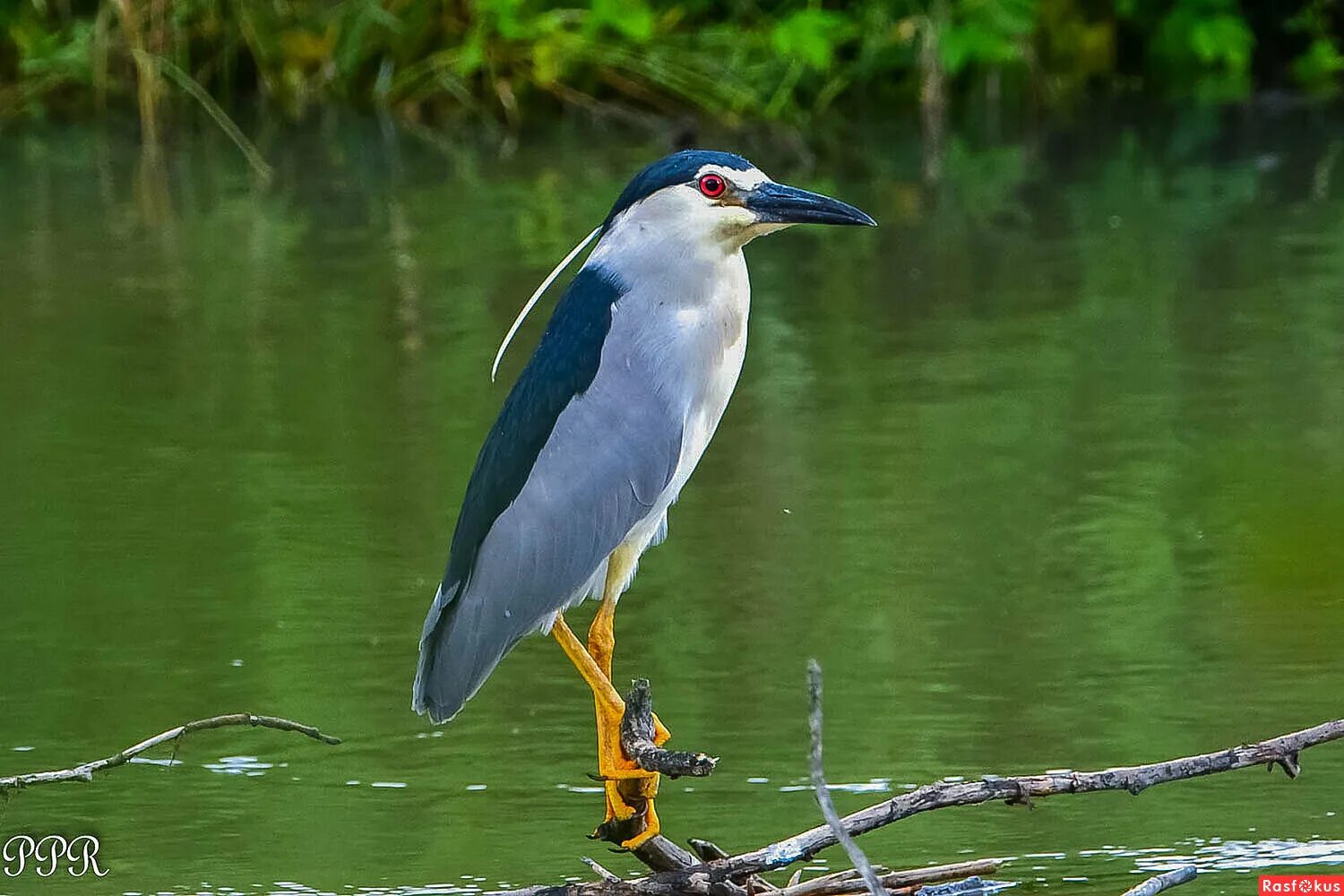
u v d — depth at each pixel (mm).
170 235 20188
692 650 10734
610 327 8812
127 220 20906
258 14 26172
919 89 26344
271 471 13641
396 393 15164
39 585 11805
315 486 13359
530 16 25766
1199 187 21297
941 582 11609
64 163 23938
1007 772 9141
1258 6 27328
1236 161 22594
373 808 9070
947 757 9336
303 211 21125
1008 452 13734
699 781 9211
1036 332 16391
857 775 9203
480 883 8352
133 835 8828
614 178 22328
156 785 9312
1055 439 13961
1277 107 25688
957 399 14844
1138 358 15672
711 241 8812
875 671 10375
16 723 9961
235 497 13172
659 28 25766
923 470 13461
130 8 25562
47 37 26094
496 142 24781
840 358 15875
